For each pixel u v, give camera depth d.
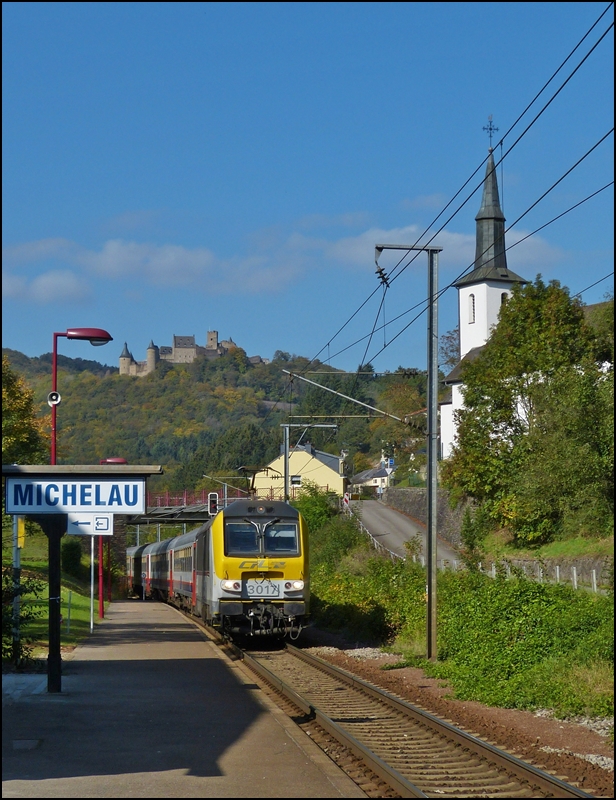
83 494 15.39
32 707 13.64
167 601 48.28
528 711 14.36
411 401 109.38
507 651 17.59
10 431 36.88
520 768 9.76
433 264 20.86
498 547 44.03
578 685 14.66
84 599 43.81
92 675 17.64
